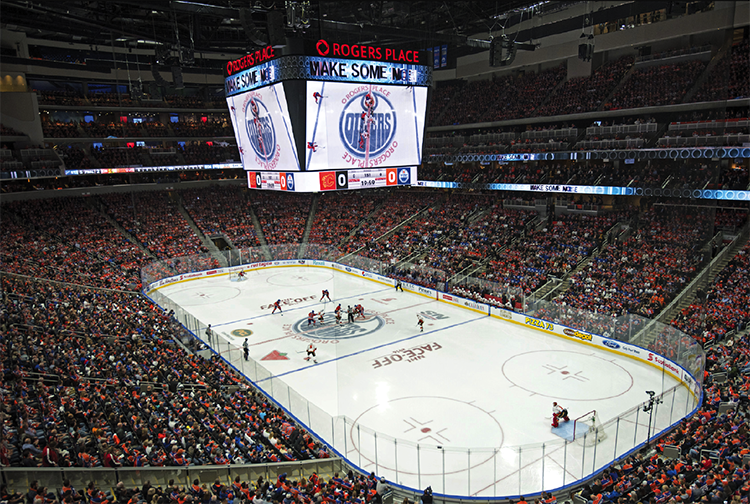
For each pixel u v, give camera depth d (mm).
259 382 24484
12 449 14750
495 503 15914
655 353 26562
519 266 39906
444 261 44844
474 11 41969
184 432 17516
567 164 48031
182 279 48844
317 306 40344
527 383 25375
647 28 33906
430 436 20562
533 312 33688
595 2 37281
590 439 18062
